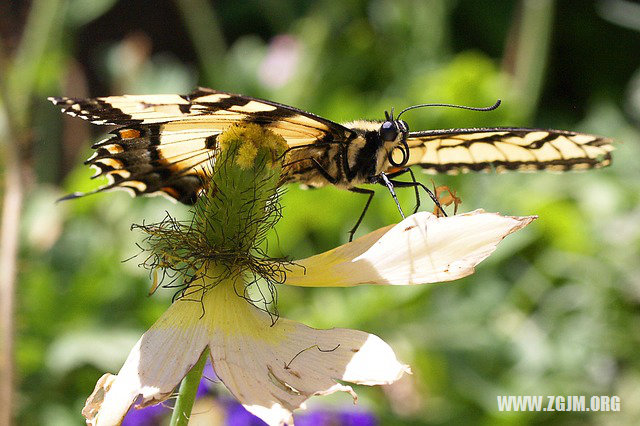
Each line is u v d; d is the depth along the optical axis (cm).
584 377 63
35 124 77
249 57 87
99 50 112
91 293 60
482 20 105
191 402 37
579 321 66
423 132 42
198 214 39
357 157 41
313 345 37
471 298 65
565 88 106
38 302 58
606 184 75
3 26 56
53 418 55
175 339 37
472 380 60
